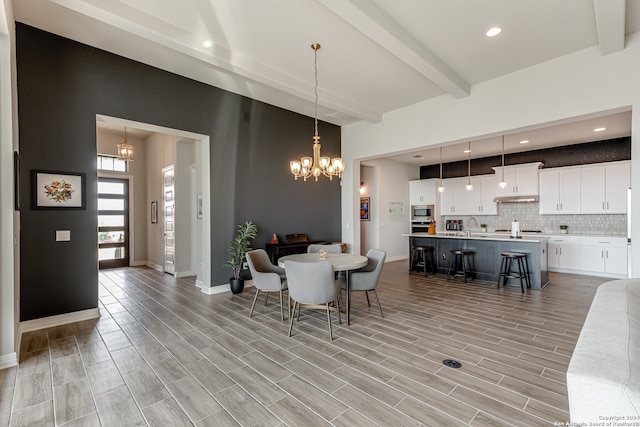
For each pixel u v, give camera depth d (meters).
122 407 2.01
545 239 5.40
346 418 1.90
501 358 2.64
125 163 7.57
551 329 3.29
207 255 4.84
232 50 3.69
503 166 7.41
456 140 4.89
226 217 4.99
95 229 3.72
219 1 2.86
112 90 3.85
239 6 2.93
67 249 3.54
